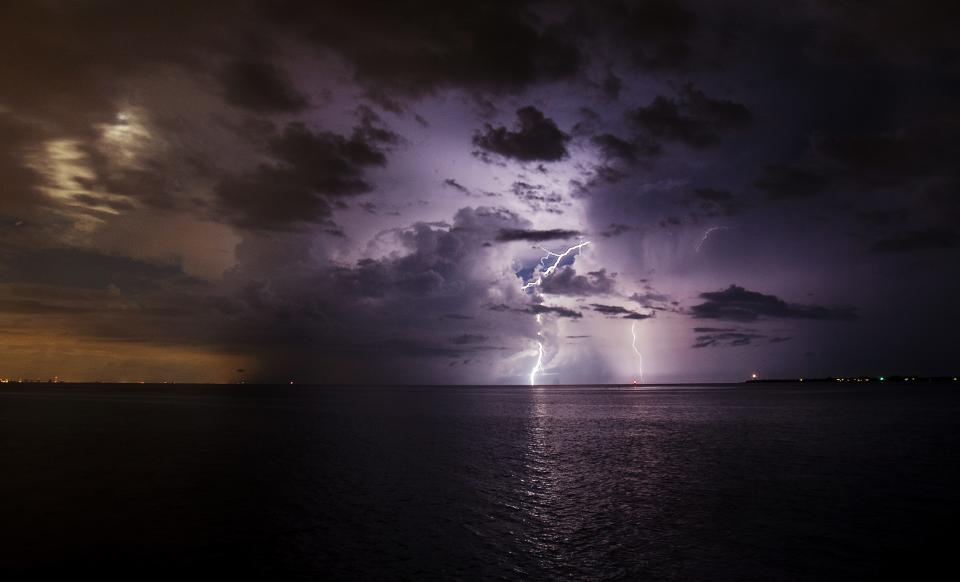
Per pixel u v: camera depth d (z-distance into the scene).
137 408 68.00
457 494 19.23
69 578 11.30
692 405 79.56
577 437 37.34
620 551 13.20
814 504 17.83
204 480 21.31
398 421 50.78
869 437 36.28
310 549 13.17
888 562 12.52
